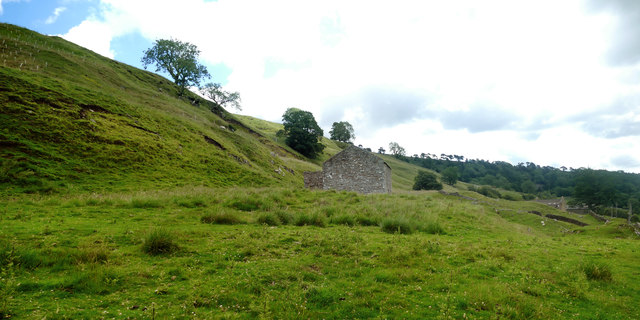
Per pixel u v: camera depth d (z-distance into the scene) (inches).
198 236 496.7
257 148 2910.9
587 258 515.2
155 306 262.7
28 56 2269.9
